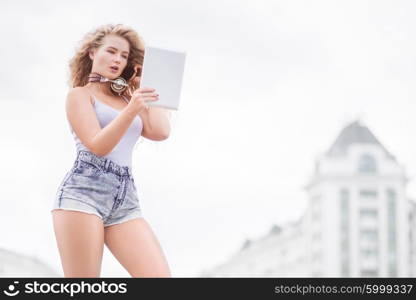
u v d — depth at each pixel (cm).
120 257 311
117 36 323
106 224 312
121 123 297
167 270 309
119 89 320
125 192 310
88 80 328
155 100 298
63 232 299
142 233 311
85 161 305
